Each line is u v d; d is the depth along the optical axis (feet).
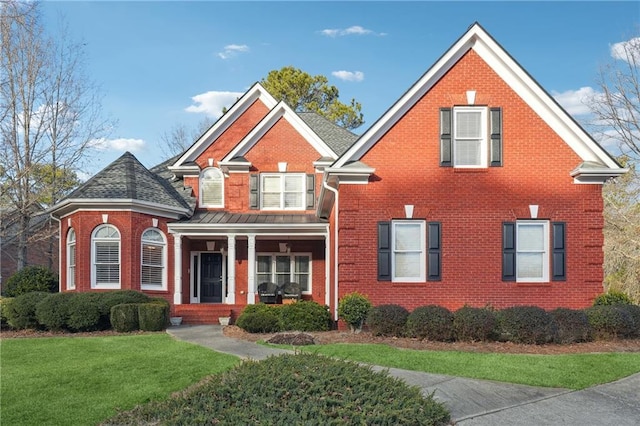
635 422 31.19
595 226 59.41
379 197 59.11
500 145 59.72
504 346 47.65
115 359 42.45
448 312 50.70
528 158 59.82
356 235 58.70
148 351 45.80
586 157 60.03
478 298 58.54
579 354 44.75
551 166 59.82
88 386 35.09
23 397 33.04
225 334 56.80
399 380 31.09
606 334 50.14
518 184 59.62
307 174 83.51
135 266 69.72
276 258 85.15
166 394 33.24
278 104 83.20
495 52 59.72
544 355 44.27
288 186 83.82
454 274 58.75
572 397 34.78
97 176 73.31
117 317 58.39
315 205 82.94
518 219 59.36
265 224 75.56
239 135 87.66
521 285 58.75
